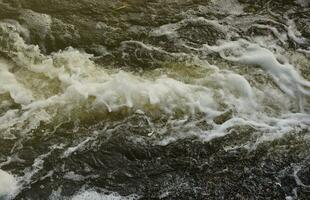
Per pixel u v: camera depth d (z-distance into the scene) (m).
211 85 5.13
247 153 4.73
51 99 4.96
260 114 4.98
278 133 4.85
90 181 4.50
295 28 5.77
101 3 5.88
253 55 5.41
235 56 5.43
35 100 4.95
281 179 4.59
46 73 5.16
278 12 5.95
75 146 4.71
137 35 5.62
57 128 4.80
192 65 5.32
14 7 5.76
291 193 4.52
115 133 4.80
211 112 4.95
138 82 5.11
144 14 5.82
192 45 5.54
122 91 5.02
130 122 4.88
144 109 4.94
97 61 5.33
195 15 5.85
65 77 5.11
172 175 4.58
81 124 4.84
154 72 5.25
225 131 4.84
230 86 5.13
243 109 5.00
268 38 5.65
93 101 4.95
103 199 4.40
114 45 5.50
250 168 4.65
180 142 4.77
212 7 5.95
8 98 4.95
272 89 5.16
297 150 4.77
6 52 5.33
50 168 4.56
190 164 4.65
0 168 4.52
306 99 5.11
